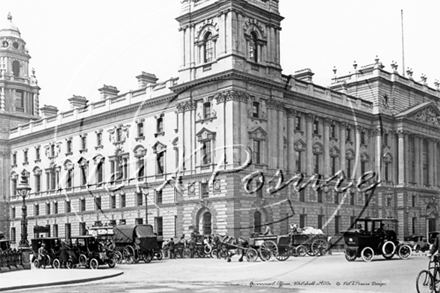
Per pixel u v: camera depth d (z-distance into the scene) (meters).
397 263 42.56
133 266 45.66
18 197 107.88
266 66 73.12
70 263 44.44
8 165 110.88
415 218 102.25
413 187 102.19
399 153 101.00
